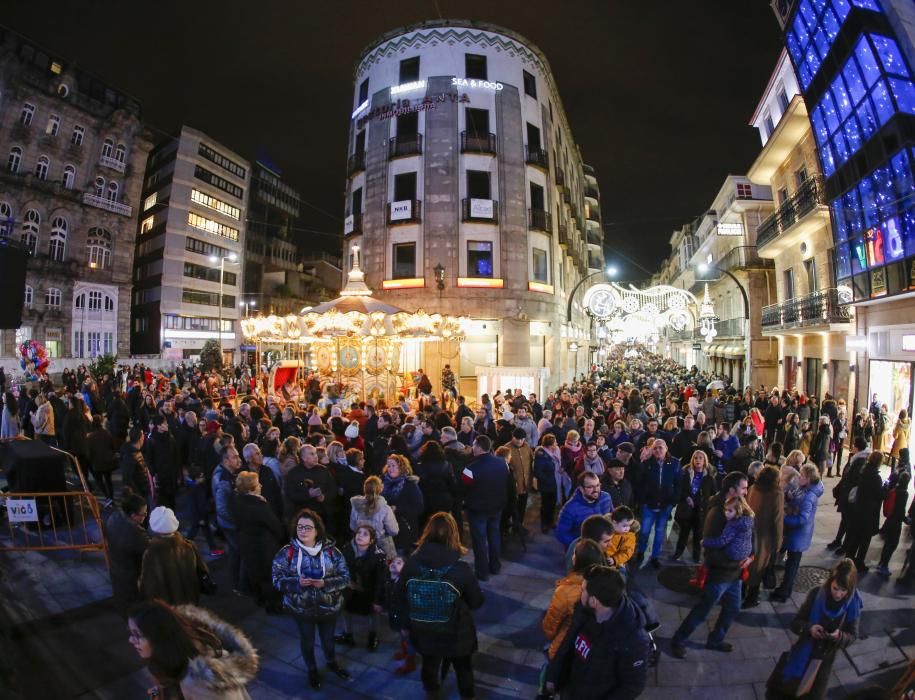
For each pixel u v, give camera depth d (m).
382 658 5.43
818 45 15.41
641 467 7.69
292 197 77.38
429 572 4.33
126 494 5.30
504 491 7.25
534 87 28.88
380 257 26.66
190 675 2.54
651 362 44.16
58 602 6.16
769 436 14.35
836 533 9.12
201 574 4.98
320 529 4.91
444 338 19.20
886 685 4.90
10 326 7.79
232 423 9.59
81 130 44.81
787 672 4.11
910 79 12.52
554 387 29.56
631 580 5.08
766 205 28.77
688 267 51.72
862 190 15.03
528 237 27.36
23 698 4.04
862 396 16.31
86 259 45.12
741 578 5.50
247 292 66.56
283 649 5.56
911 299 13.97
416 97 26.64
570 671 3.55
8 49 39.75
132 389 15.88
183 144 54.41
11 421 13.03
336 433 9.84
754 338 28.08
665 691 4.85
